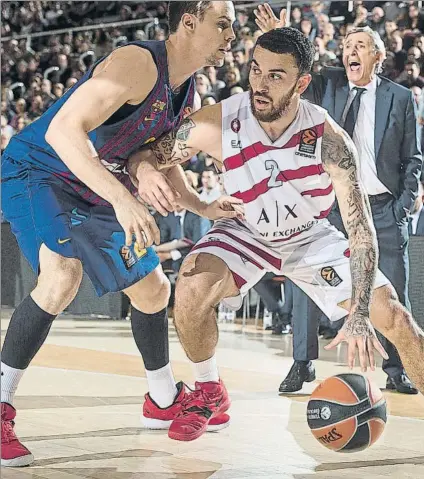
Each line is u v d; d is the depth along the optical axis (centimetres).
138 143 272
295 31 264
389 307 268
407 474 250
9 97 1220
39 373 436
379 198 423
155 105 262
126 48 258
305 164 272
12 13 1395
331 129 271
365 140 421
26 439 283
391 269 423
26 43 1374
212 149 277
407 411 362
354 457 271
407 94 424
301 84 265
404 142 425
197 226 799
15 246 796
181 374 458
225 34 266
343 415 240
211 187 774
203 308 277
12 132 1088
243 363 511
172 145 276
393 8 935
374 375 480
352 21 957
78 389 388
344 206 269
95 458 259
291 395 392
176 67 267
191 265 279
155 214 824
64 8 1370
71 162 237
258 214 282
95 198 270
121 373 447
